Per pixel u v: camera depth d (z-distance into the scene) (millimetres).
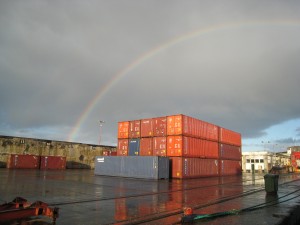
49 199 13734
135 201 13836
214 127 42031
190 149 34812
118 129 40656
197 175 35812
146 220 9438
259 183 27500
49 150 60094
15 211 7270
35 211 7754
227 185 24750
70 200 13547
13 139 54438
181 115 33844
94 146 69500
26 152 56062
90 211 10820
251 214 11086
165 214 10539
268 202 14328
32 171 44625
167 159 33219
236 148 49906
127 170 34281
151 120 36875
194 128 36281
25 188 18500
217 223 9352
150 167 32000
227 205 13102
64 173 41344
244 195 17266
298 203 14219
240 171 50625
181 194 17250
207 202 13914
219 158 42562
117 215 10188
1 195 14859
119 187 20984
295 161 74312
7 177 28906
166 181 29141
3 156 52531
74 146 64938
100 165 37750
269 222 9641
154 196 16000
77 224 8664
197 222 9414
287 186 25562
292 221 10406
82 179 28969
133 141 38438
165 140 34812
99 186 21375
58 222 8852
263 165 77125
